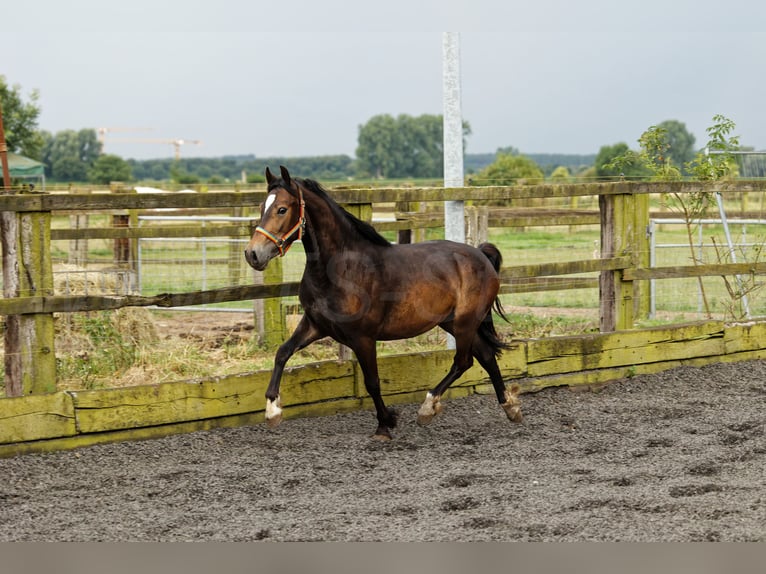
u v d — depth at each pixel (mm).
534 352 7496
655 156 9859
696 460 5566
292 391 6578
